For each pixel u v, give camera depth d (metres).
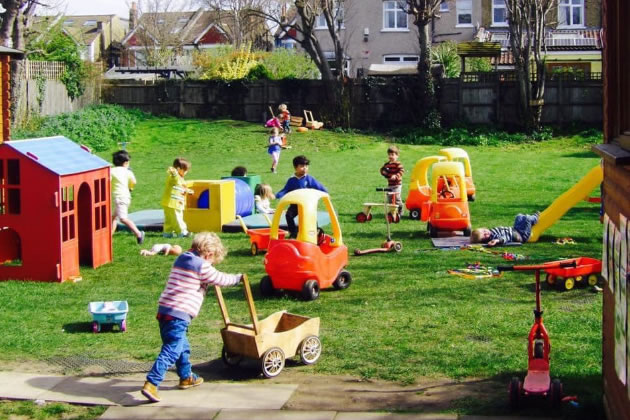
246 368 9.00
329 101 41.78
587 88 38.97
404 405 7.75
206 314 11.27
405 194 23.77
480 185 25.09
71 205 14.14
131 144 36.41
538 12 38.22
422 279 13.02
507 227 16.23
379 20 59.44
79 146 14.69
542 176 26.97
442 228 16.84
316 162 31.61
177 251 15.52
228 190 18.05
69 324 10.84
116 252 15.74
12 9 34.81
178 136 38.38
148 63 72.25
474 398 7.86
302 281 11.90
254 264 14.58
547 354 7.93
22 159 13.18
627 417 6.22
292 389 8.30
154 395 7.97
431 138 38.06
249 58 51.62
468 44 42.00
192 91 44.69
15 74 34.34
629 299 6.12
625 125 7.08
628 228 6.18
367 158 32.88
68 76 40.88
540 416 7.35
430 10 39.97
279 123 37.12
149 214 19.16
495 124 39.84
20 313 11.39
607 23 7.36
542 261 14.20
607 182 7.29
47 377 8.75
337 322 10.75
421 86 40.16
